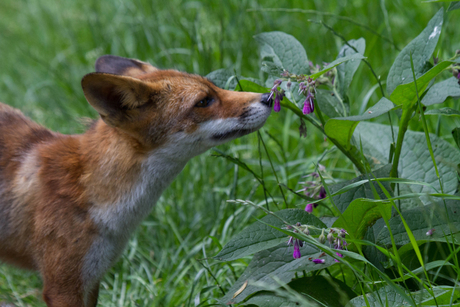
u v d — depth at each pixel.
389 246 6.51
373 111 6.01
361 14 13.95
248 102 7.27
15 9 21.08
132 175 7.32
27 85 16.42
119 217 7.38
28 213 7.48
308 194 7.34
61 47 17.80
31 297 8.94
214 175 10.95
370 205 6.09
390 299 5.86
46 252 7.32
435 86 6.89
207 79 7.71
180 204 10.71
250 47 13.76
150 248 10.00
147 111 7.19
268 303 6.17
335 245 5.98
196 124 7.29
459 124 8.77
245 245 6.30
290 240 6.04
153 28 14.57
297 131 12.11
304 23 14.13
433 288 5.82
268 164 10.98
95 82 6.74
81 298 7.43
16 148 7.88
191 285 8.45
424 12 13.09
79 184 7.26
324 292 6.28
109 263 7.66
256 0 13.85
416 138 8.08
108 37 16.09
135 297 8.62
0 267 9.52
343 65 7.57
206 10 14.78
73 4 19.12
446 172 7.57
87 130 8.11
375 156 8.22
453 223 6.12
